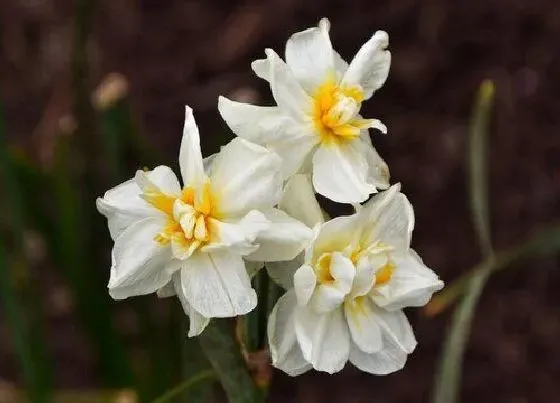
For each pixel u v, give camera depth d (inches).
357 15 26.6
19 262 20.5
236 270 14.0
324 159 14.6
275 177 14.1
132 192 14.4
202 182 14.1
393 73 26.5
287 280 14.4
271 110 14.4
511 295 26.0
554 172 26.3
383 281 14.5
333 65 14.9
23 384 25.8
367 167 14.7
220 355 15.5
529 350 25.6
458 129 26.3
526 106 26.6
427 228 26.0
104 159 21.6
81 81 20.1
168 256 14.2
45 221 20.4
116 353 21.0
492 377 25.6
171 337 18.9
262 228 13.8
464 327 17.3
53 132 26.5
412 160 26.3
